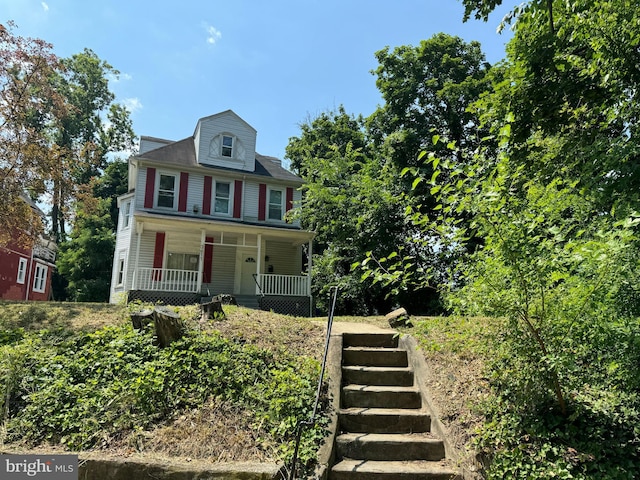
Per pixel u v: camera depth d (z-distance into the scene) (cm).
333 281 1695
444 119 1758
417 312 1716
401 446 429
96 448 395
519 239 351
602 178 398
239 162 1948
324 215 1705
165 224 1612
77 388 466
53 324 664
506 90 490
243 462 379
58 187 1259
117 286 1738
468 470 388
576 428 386
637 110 446
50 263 2844
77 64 3400
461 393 477
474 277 385
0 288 2134
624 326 322
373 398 506
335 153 1914
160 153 1838
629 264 315
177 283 1597
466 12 557
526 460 373
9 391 455
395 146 1700
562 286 355
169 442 404
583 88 458
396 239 1504
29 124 1412
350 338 632
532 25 516
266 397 469
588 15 465
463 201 362
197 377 498
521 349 382
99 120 3553
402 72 1892
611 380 397
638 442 373
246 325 661
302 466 383
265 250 1944
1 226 1194
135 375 496
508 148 475
